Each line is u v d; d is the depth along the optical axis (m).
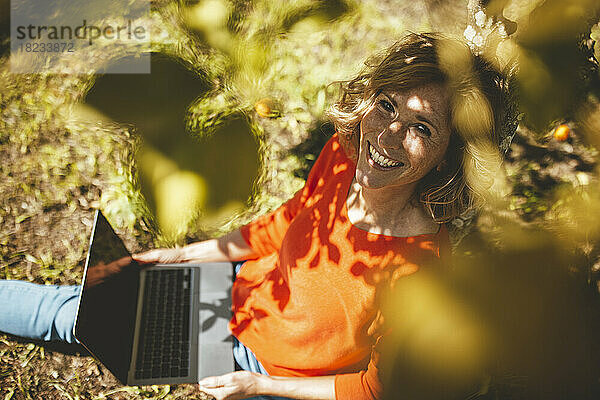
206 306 2.37
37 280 3.15
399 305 1.70
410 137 1.50
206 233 3.34
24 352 2.84
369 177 1.59
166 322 2.38
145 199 3.42
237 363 2.25
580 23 3.20
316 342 1.91
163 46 3.86
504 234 3.34
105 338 2.12
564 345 2.92
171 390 2.81
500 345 2.90
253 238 2.37
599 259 3.25
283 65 3.95
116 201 3.33
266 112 3.72
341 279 1.77
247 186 3.51
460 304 2.93
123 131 3.56
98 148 3.49
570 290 3.14
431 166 1.56
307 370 2.00
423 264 1.67
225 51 3.97
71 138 3.52
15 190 3.38
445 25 3.72
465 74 1.45
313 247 1.84
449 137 1.53
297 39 4.06
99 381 2.82
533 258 3.22
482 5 1.52
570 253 3.26
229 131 3.67
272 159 3.61
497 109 1.54
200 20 4.02
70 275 3.18
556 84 3.37
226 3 4.11
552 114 3.53
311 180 2.07
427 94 1.47
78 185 3.40
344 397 1.90
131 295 2.42
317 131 3.72
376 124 1.56
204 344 2.25
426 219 1.71
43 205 3.35
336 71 3.93
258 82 3.89
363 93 1.71
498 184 3.50
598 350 2.92
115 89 3.71
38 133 3.53
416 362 2.22
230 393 2.00
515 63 1.63
